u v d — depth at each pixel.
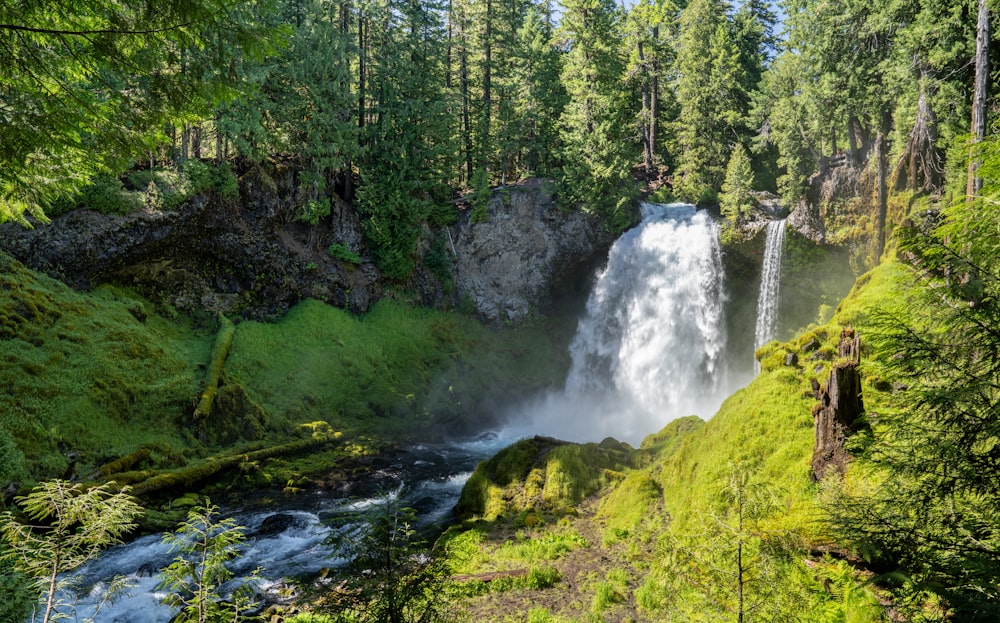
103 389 24.28
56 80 5.88
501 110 45.78
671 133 51.88
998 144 6.09
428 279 42.84
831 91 32.94
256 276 35.22
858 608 8.72
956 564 5.40
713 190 42.16
